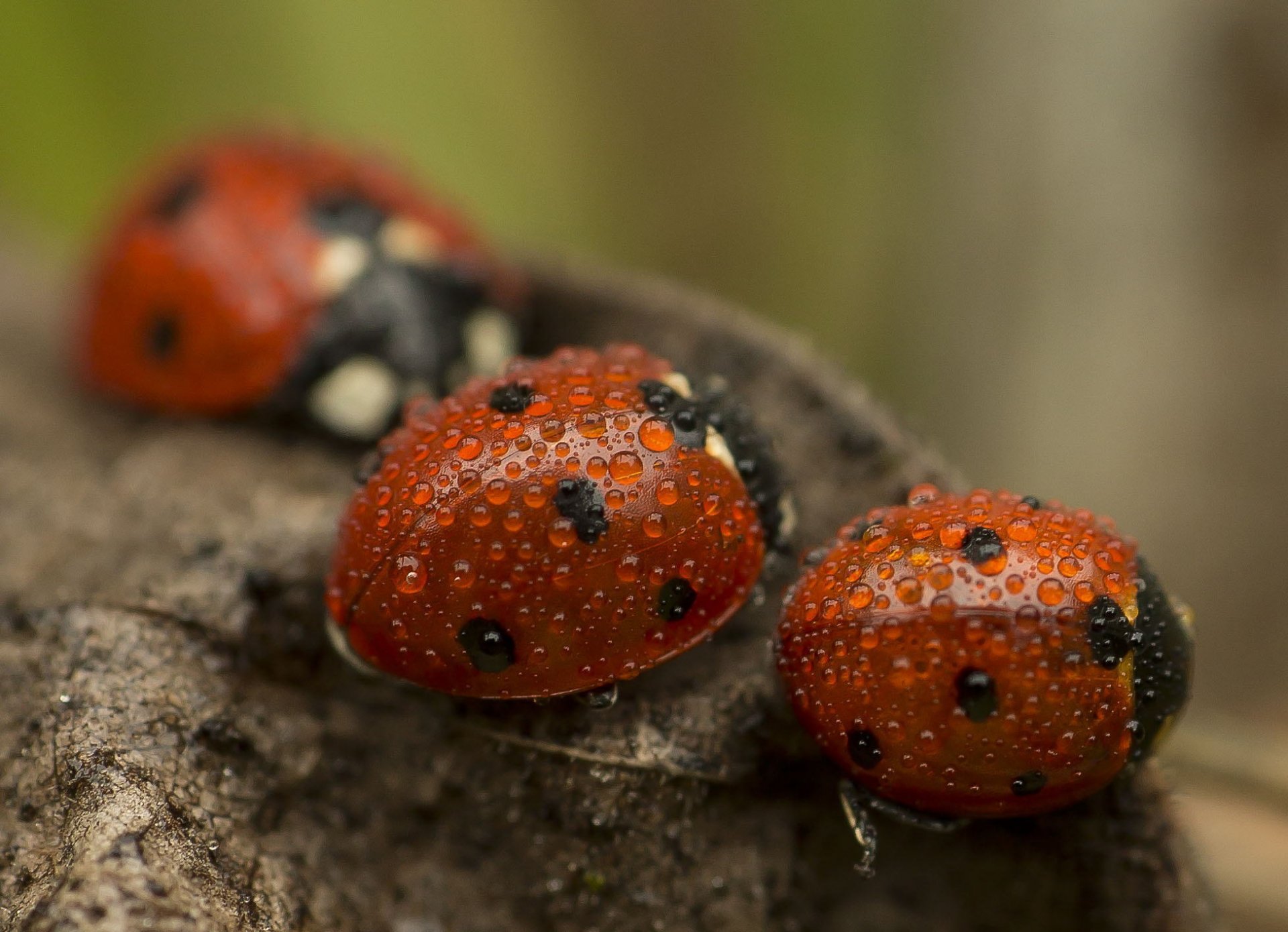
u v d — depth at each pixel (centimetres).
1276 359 8
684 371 6
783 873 5
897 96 9
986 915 5
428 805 5
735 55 9
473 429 5
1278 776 6
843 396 6
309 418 6
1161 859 5
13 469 6
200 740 5
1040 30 8
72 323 7
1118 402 8
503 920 5
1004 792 5
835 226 9
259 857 5
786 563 5
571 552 5
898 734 5
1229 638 8
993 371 9
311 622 6
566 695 5
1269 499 8
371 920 5
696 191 9
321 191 6
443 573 5
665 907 5
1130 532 8
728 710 5
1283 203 8
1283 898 6
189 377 6
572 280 6
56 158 8
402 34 9
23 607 5
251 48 9
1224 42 8
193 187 6
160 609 5
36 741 5
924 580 5
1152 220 8
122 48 8
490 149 9
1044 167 8
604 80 9
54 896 5
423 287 6
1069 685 5
